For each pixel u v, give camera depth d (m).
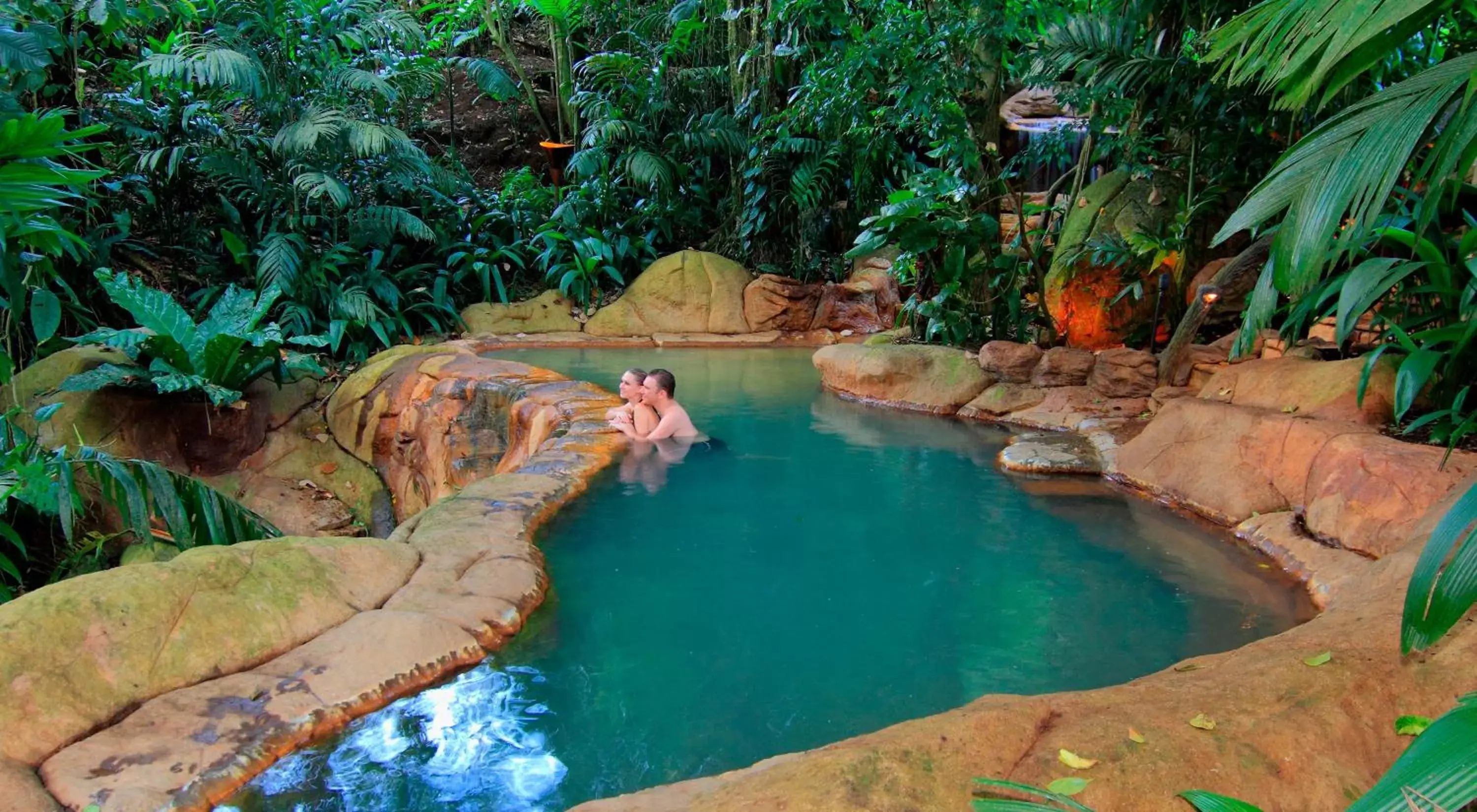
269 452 7.85
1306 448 4.55
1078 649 3.29
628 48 13.09
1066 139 8.30
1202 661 2.67
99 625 2.62
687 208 12.60
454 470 7.19
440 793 2.35
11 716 2.31
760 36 11.88
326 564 3.26
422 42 11.41
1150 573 4.02
